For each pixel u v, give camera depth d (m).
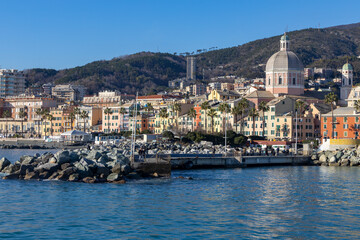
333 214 74.69
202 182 107.50
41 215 70.69
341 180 114.69
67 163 107.25
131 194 88.44
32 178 103.75
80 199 82.69
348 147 181.25
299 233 63.84
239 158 149.38
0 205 76.88
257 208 78.31
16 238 59.44
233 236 61.69
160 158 117.75
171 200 83.62
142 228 64.44
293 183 108.38
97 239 59.38
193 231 63.44
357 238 62.16
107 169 106.12
